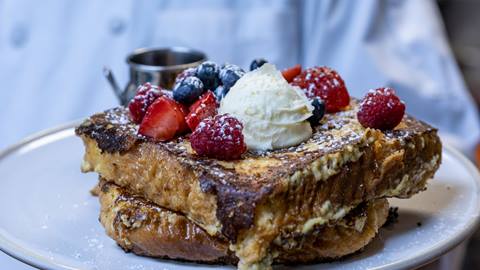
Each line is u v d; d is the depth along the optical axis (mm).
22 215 462
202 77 476
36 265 413
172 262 421
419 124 466
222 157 416
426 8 777
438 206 463
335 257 417
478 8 1067
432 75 750
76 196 485
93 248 431
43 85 851
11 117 860
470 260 792
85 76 838
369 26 753
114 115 480
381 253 421
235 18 834
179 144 434
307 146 430
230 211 391
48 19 854
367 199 427
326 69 487
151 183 432
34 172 509
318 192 405
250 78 448
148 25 838
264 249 392
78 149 536
